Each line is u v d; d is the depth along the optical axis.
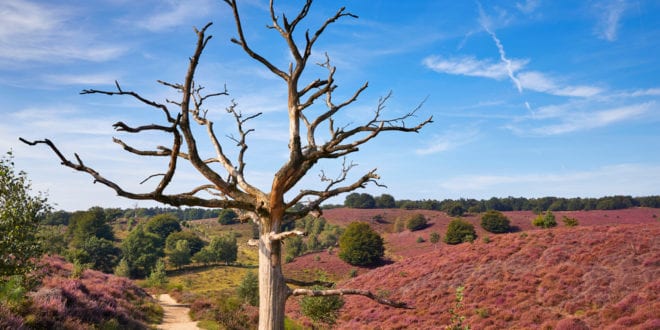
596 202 136.75
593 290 30.28
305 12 5.48
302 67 5.69
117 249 87.19
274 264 5.27
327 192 6.14
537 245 43.38
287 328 25.42
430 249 87.56
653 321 22.77
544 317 28.08
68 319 13.97
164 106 4.32
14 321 11.19
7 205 10.81
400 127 6.20
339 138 6.00
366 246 79.38
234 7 5.34
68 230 101.00
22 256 11.30
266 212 5.36
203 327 23.67
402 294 39.69
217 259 90.00
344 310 37.16
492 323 28.36
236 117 7.34
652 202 132.50
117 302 21.92
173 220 113.50
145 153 5.48
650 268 31.61
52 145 3.94
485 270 39.78
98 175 4.25
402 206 151.88
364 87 7.00
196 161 5.24
